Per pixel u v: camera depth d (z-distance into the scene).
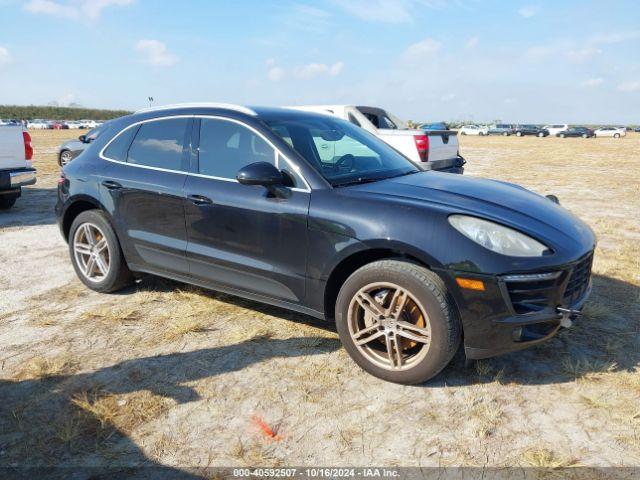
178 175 4.02
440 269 2.89
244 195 3.61
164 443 2.63
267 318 4.11
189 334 3.84
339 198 3.28
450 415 2.84
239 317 4.13
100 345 3.69
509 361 3.40
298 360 3.45
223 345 3.67
